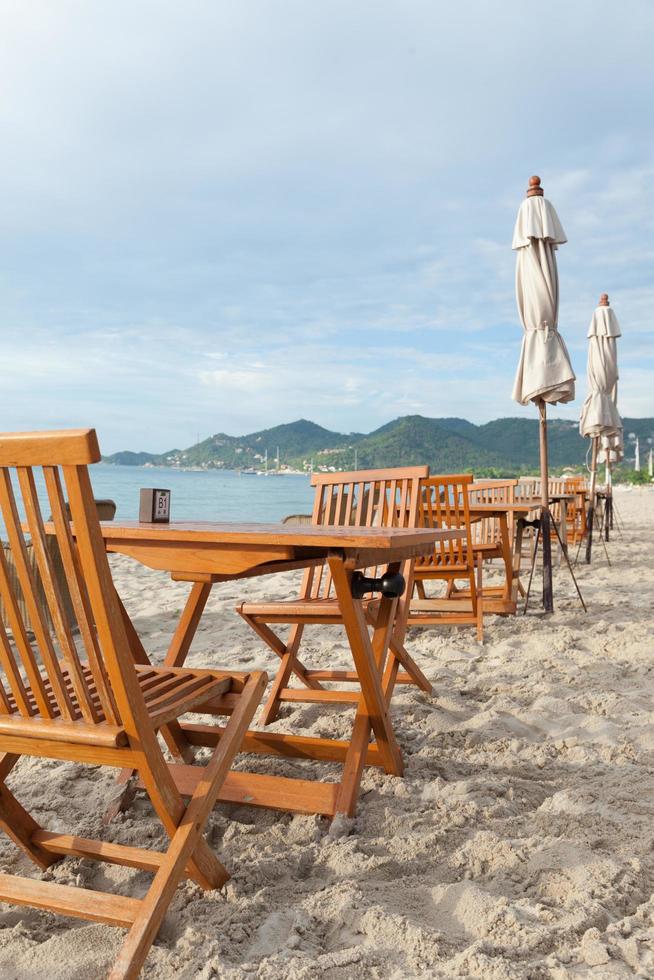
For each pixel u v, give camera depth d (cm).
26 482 141
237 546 192
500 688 340
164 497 259
